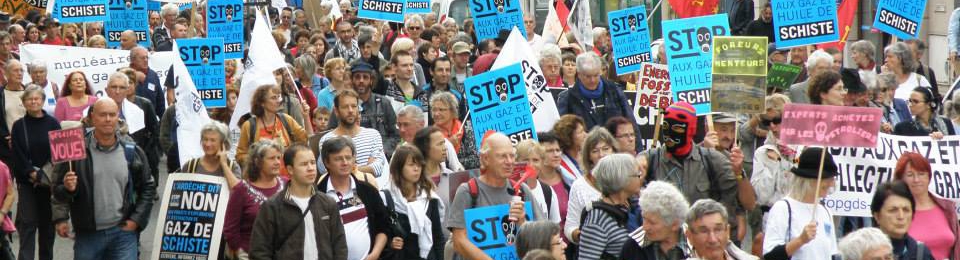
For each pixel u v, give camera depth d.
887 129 12.74
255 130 12.41
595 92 13.24
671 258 7.54
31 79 16.48
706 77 12.50
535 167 9.79
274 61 14.03
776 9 14.73
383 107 13.96
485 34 19.03
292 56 21.16
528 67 12.96
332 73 15.27
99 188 11.00
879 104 13.53
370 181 9.80
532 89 12.97
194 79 15.26
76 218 11.04
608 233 8.35
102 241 11.08
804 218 8.68
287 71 14.18
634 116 13.77
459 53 16.47
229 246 9.91
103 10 19.78
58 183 10.98
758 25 22.02
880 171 10.81
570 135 10.62
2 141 13.63
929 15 23.33
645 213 7.51
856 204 10.81
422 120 11.89
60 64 17.75
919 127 12.54
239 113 13.65
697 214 7.16
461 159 12.57
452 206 9.29
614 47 16.17
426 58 18.73
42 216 12.44
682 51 12.51
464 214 9.16
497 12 18.95
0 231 11.02
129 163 11.16
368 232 9.63
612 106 13.30
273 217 9.02
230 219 9.87
